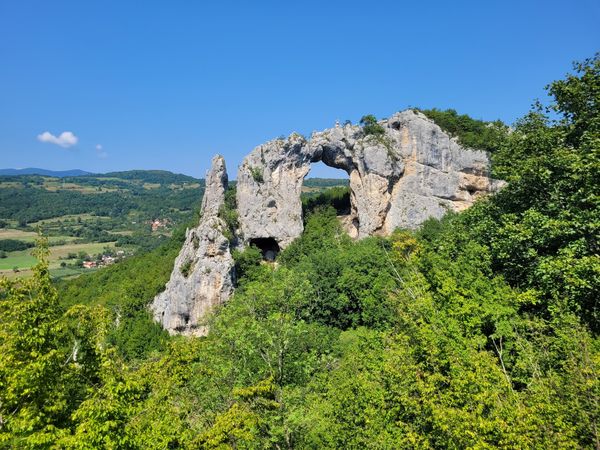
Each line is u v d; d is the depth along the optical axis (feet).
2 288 47.65
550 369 43.60
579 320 51.31
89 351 53.31
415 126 290.56
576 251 61.62
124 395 45.52
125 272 321.93
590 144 68.69
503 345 60.64
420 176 288.51
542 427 35.14
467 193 287.69
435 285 84.64
